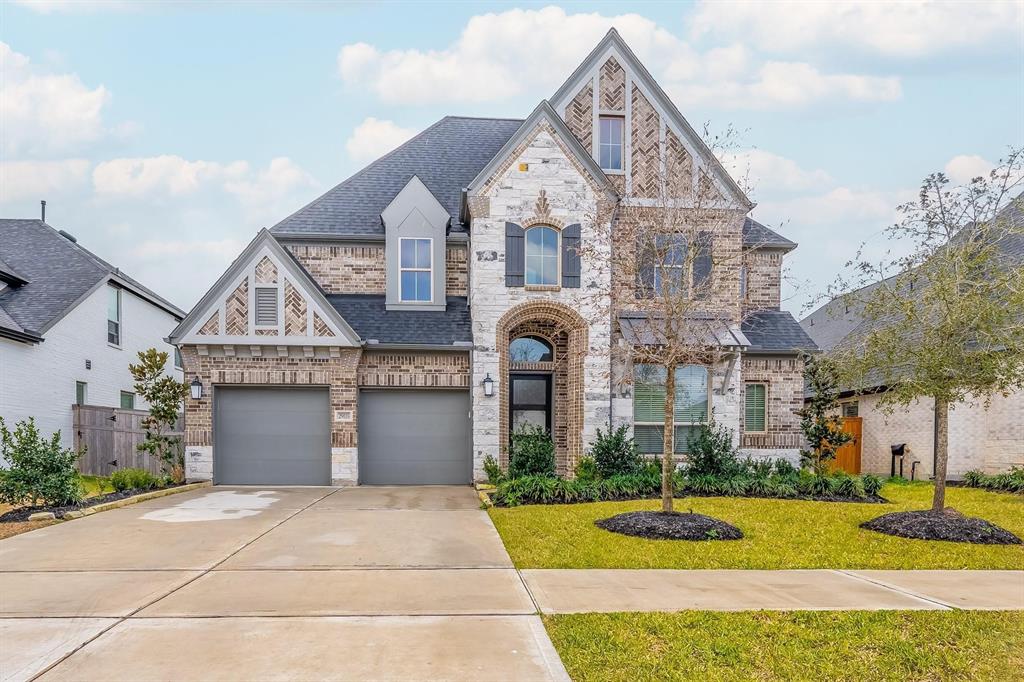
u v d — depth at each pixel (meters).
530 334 16.09
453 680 4.22
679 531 8.86
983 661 4.74
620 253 14.24
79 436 17.94
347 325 14.68
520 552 7.84
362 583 6.45
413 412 15.39
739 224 15.69
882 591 6.42
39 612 5.49
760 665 4.59
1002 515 10.75
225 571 6.89
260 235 14.72
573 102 16.05
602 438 14.05
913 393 9.58
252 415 15.03
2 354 15.54
